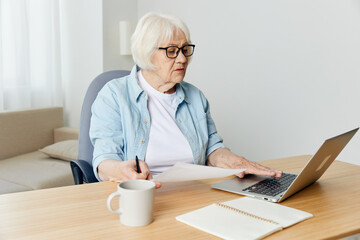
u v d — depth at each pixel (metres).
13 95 3.55
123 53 3.85
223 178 1.33
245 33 3.17
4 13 3.43
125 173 1.19
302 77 2.79
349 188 1.25
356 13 2.44
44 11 3.69
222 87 3.44
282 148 2.98
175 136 1.61
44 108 3.39
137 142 1.54
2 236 0.83
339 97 2.58
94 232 0.86
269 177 1.33
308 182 1.21
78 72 3.92
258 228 0.88
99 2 3.71
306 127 2.80
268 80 3.04
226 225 0.89
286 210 1.01
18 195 1.10
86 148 1.72
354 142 2.51
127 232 0.86
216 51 3.46
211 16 3.46
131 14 4.05
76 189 1.16
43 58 3.74
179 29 1.55
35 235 0.84
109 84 1.63
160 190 1.19
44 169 2.73
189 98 1.74
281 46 2.91
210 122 1.78
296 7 2.78
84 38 3.85
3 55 3.47
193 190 1.19
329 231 0.90
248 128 3.24
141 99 1.60
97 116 1.57
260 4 3.03
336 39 2.56
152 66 1.56
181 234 0.86
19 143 3.15
